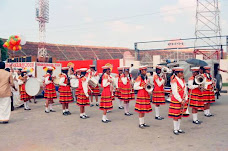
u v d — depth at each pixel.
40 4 37.41
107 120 6.89
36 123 6.71
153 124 6.46
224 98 11.96
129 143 4.75
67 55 43.88
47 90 8.46
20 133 5.62
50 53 42.19
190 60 8.44
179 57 34.34
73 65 20.31
